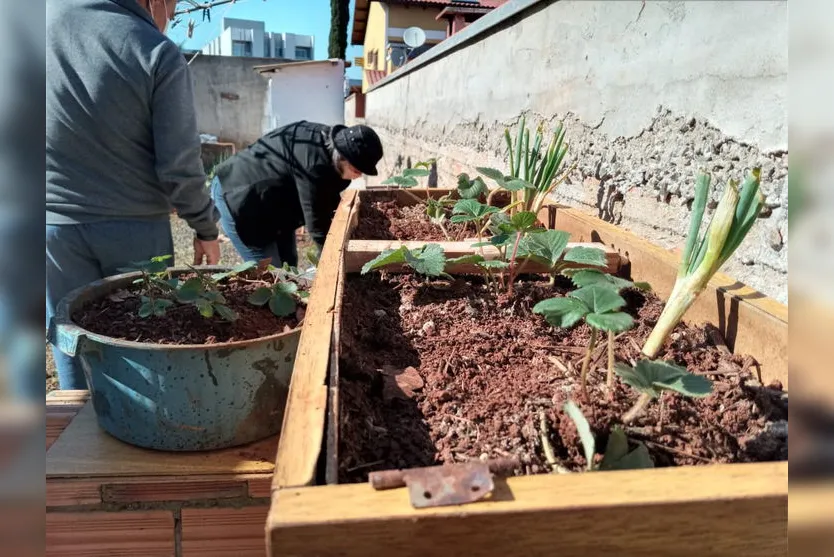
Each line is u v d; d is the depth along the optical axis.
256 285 1.63
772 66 1.03
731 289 1.04
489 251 1.44
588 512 0.49
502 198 2.37
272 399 1.23
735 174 1.14
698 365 0.96
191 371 1.11
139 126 1.83
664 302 1.19
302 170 2.69
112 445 1.21
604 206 1.69
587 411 0.81
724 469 0.55
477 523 0.49
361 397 0.87
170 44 1.83
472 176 3.21
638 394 0.88
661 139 1.39
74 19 1.68
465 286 1.38
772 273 1.05
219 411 1.16
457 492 0.50
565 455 0.77
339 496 0.51
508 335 1.14
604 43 1.68
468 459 0.75
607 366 0.98
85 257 1.90
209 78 13.59
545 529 0.49
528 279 1.48
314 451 0.59
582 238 1.65
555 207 1.89
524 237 1.30
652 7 1.42
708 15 1.21
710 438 0.78
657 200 1.41
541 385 0.93
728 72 1.15
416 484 0.51
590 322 0.73
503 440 0.79
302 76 9.88
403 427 0.83
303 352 0.82
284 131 2.78
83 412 1.36
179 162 1.87
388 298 1.35
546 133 2.13
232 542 1.16
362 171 2.66
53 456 1.16
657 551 0.51
